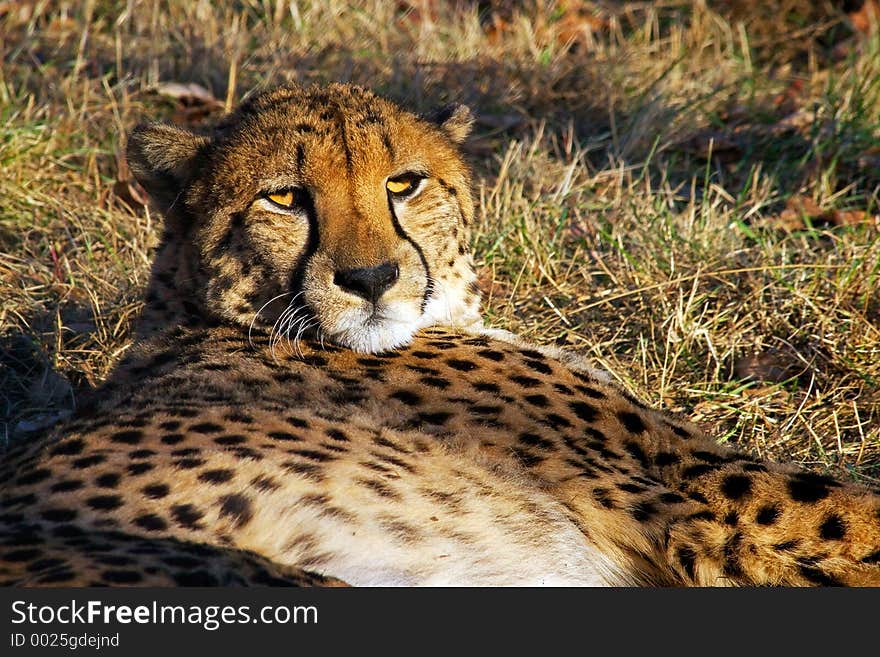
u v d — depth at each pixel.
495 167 14.74
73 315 11.98
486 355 8.53
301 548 6.74
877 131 15.63
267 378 8.11
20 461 7.30
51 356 11.27
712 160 15.15
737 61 17.91
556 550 7.25
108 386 8.55
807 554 7.39
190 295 8.86
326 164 8.34
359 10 18.72
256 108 8.88
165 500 6.66
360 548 6.84
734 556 7.43
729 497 7.52
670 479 7.78
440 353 8.50
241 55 17.16
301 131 8.45
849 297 11.83
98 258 12.95
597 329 11.80
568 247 13.30
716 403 10.60
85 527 6.49
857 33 18.22
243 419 7.43
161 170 8.86
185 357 8.50
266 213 8.45
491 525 7.20
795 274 12.23
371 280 8.24
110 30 17.75
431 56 17.55
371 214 8.38
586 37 18.64
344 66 16.88
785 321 11.56
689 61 17.83
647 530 7.48
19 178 13.84
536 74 16.80
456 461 7.52
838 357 11.02
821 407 10.61
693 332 11.34
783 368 11.18
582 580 7.23
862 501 7.40
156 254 9.11
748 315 11.66
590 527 7.47
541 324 11.75
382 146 8.44
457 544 7.07
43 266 12.59
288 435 7.29
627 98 16.55
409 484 7.18
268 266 8.48
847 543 7.36
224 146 8.71
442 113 9.48
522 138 15.61
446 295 9.02
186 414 7.46
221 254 8.60
